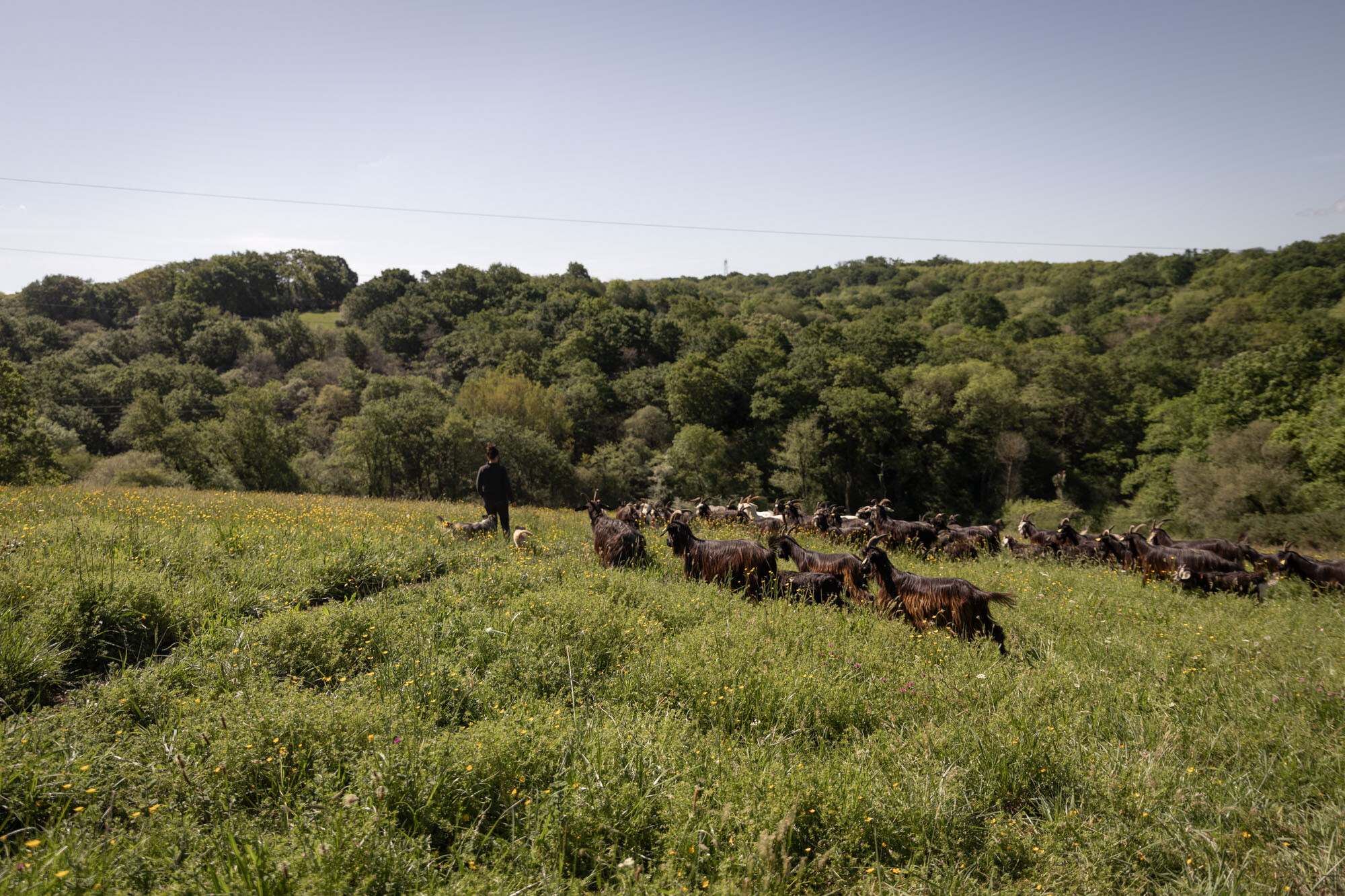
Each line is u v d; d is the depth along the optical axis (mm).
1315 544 26859
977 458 58688
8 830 2947
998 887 3102
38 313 85250
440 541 9383
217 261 106688
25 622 4559
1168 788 3723
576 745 3725
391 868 2766
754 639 5773
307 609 6277
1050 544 12812
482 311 94438
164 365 61156
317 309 120188
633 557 9117
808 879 3006
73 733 3568
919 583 7035
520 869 2955
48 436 33875
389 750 3506
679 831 3152
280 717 3633
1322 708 4699
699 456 55625
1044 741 4121
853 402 55875
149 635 5102
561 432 58344
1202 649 6176
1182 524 34438
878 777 3693
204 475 38188
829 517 14500
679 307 97938
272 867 2674
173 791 3170
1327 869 3072
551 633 5520
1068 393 59094
